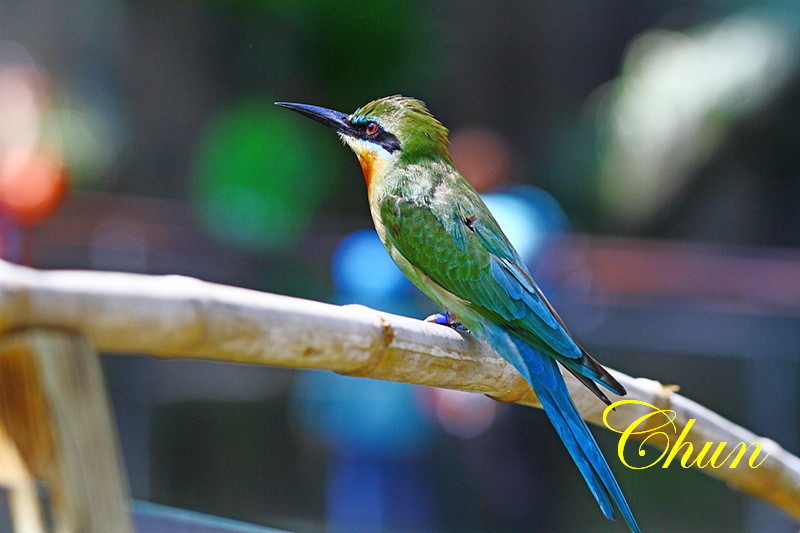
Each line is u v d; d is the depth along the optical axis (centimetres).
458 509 1357
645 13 2578
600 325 1370
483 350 498
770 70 1923
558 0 2606
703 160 1983
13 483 304
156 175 2170
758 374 1416
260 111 2056
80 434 286
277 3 2161
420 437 1237
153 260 1491
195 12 2228
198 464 1706
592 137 2277
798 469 598
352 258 1175
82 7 2142
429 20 2297
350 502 1248
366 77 2205
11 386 289
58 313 286
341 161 2123
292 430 1736
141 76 2206
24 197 1034
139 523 522
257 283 1655
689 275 1401
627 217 2088
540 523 1451
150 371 1603
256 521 1631
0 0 2069
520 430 1441
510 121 2595
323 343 386
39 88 1084
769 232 1973
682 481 1680
